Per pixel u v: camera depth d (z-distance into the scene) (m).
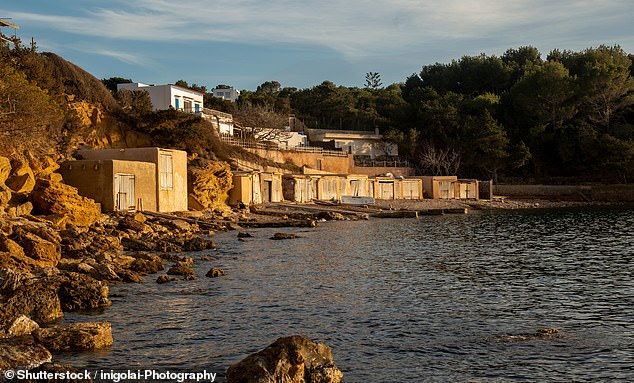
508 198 107.19
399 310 20.97
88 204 40.94
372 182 93.50
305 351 12.78
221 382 13.65
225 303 21.77
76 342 15.91
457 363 15.16
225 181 65.56
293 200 78.44
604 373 14.48
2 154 43.25
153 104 82.00
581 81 114.56
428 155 115.00
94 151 53.72
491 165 114.62
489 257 35.81
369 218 71.44
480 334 17.83
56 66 64.12
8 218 32.78
